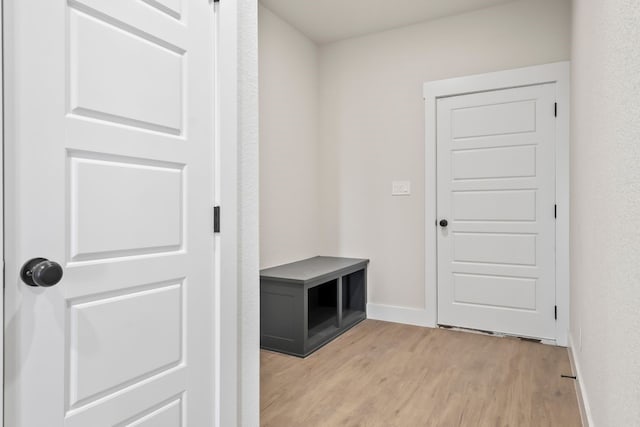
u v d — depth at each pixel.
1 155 0.88
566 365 2.69
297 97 3.83
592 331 1.66
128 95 1.16
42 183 0.96
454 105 3.48
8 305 0.90
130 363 1.17
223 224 1.47
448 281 3.54
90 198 1.06
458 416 2.04
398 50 3.74
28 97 0.93
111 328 1.12
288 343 2.96
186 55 1.34
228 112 1.49
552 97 3.12
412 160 3.69
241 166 1.61
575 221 2.52
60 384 1.00
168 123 1.28
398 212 3.76
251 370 1.65
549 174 3.14
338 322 3.38
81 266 1.04
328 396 2.27
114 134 1.12
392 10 3.41
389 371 2.62
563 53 3.10
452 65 3.50
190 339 1.36
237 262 1.58
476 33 3.41
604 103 1.32
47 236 0.97
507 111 3.28
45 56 0.96
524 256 3.24
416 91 3.66
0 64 0.88
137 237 1.19
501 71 3.28
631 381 0.90
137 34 1.18
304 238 3.94
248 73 1.64
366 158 3.91
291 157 3.76
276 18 3.53
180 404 1.33
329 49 4.08
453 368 2.66
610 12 1.19
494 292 3.35
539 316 3.18
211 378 1.44
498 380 2.46
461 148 3.46
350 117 3.98
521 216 3.24
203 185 1.40
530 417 2.02
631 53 0.92
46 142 0.97
